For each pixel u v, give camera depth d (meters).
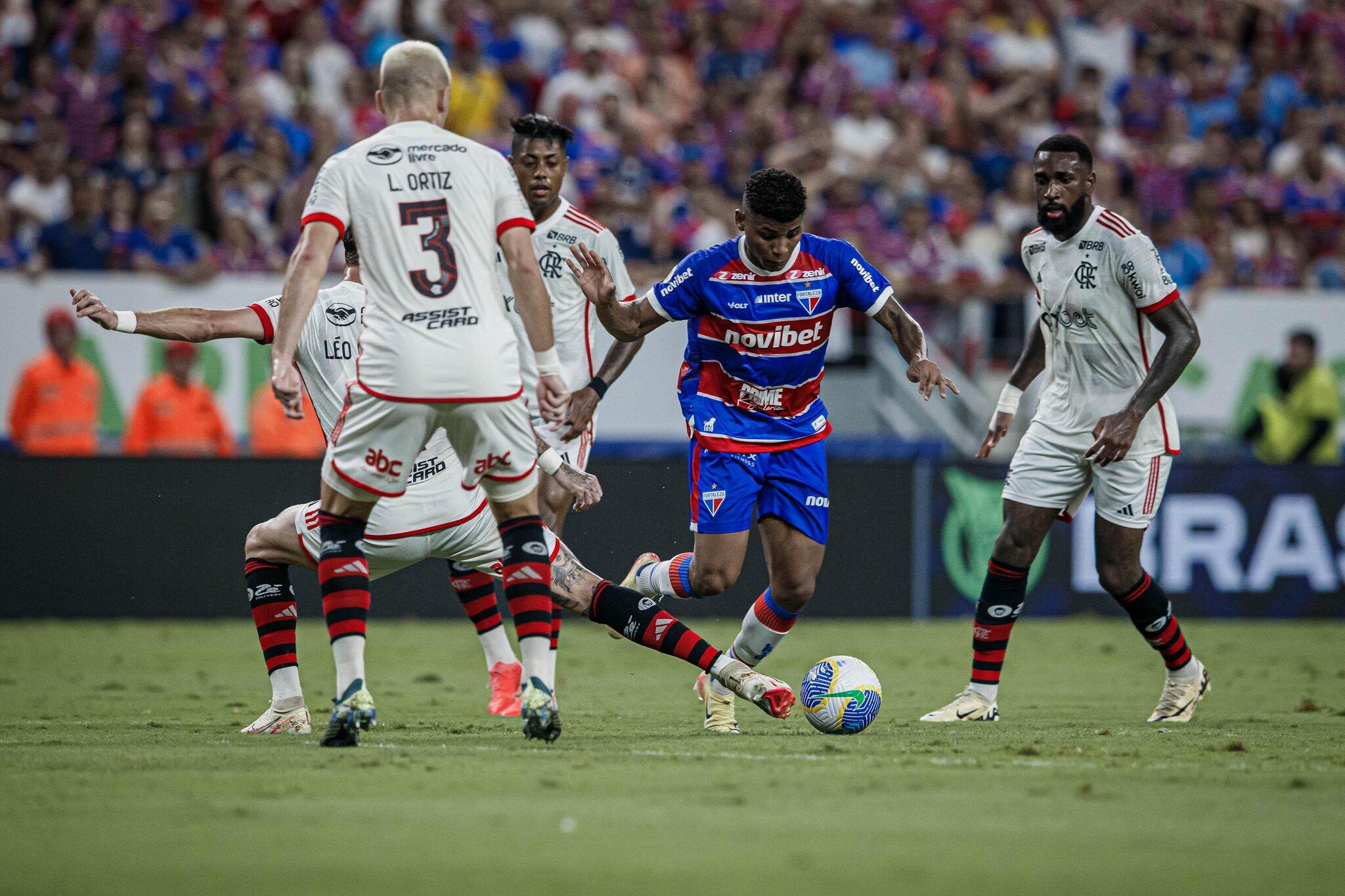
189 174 53.81
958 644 40.16
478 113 59.41
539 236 25.55
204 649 37.34
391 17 61.72
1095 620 47.50
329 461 18.28
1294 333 50.91
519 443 18.38
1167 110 65.19
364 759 17.42
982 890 11.06
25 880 11.25
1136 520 23.91
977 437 50.94
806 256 21.70
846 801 14.70
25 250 51.66
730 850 12.35
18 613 42.91
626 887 11.08
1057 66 68.31
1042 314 24.20
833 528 46.19
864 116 62.03
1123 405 23.69
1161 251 57.28
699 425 22.28
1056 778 16.38
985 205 59.94
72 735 20.91
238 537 43.88
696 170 55.84
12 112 55.97
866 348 51.44
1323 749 19.58
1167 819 13.88
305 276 17.58
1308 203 62.94
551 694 18.70
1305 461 50.06
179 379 45.44
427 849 12.34
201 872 11.52
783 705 20.78
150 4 59.12
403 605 45.25
